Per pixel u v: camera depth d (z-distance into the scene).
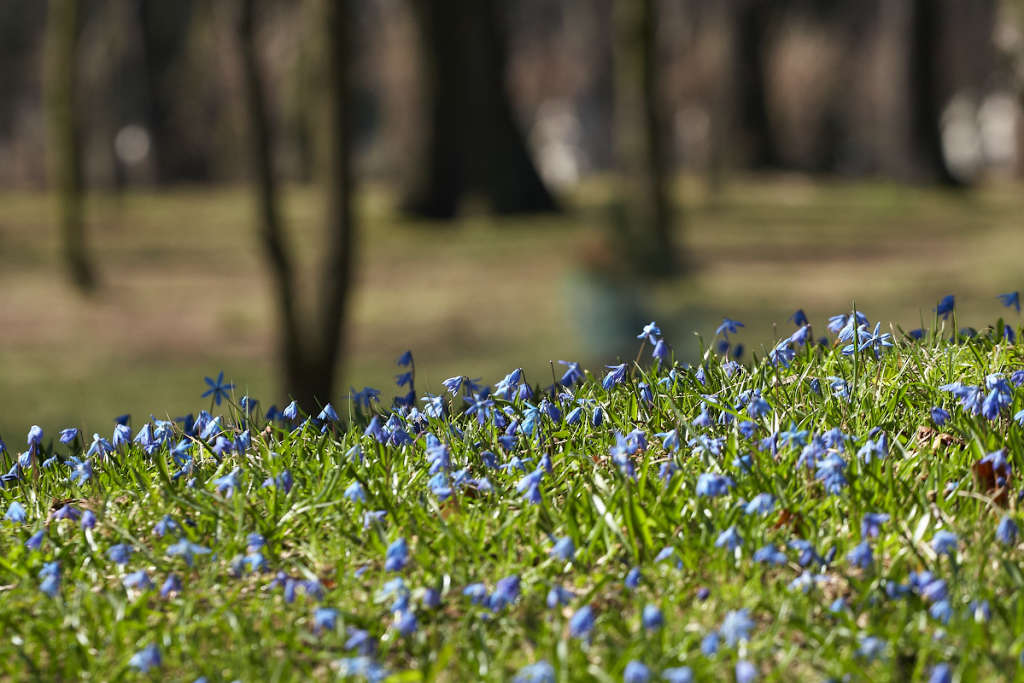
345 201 14.48
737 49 60.53
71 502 5.85
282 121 50.12
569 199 45.66
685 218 41.69
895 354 6.73
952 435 5.65
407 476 5.63
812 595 4.46
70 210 29.16
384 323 25.59
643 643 4.13
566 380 6.60
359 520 5.30
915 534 4.75
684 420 5.76
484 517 5.17
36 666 4.48
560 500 5.39
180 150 62.66
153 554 5.18
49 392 20.20
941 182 54.56
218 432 6.31
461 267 32.69
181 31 59.28
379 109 63.19
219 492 5.54
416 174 40.72
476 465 5.84
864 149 71.12
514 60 79.44
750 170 61.06
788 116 67.56
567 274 11.27
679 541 4.81
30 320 26.36
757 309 24.20
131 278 31.56
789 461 5.36
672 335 11.11
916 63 54.78
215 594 4.87
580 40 82.12
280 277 14.82
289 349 14.72
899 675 4.00
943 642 4.09
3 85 69.25
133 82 60.09
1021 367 6.34
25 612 4.82
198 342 24.42
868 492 4.99
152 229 40.19
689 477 5.20
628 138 25.70
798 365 6.76
